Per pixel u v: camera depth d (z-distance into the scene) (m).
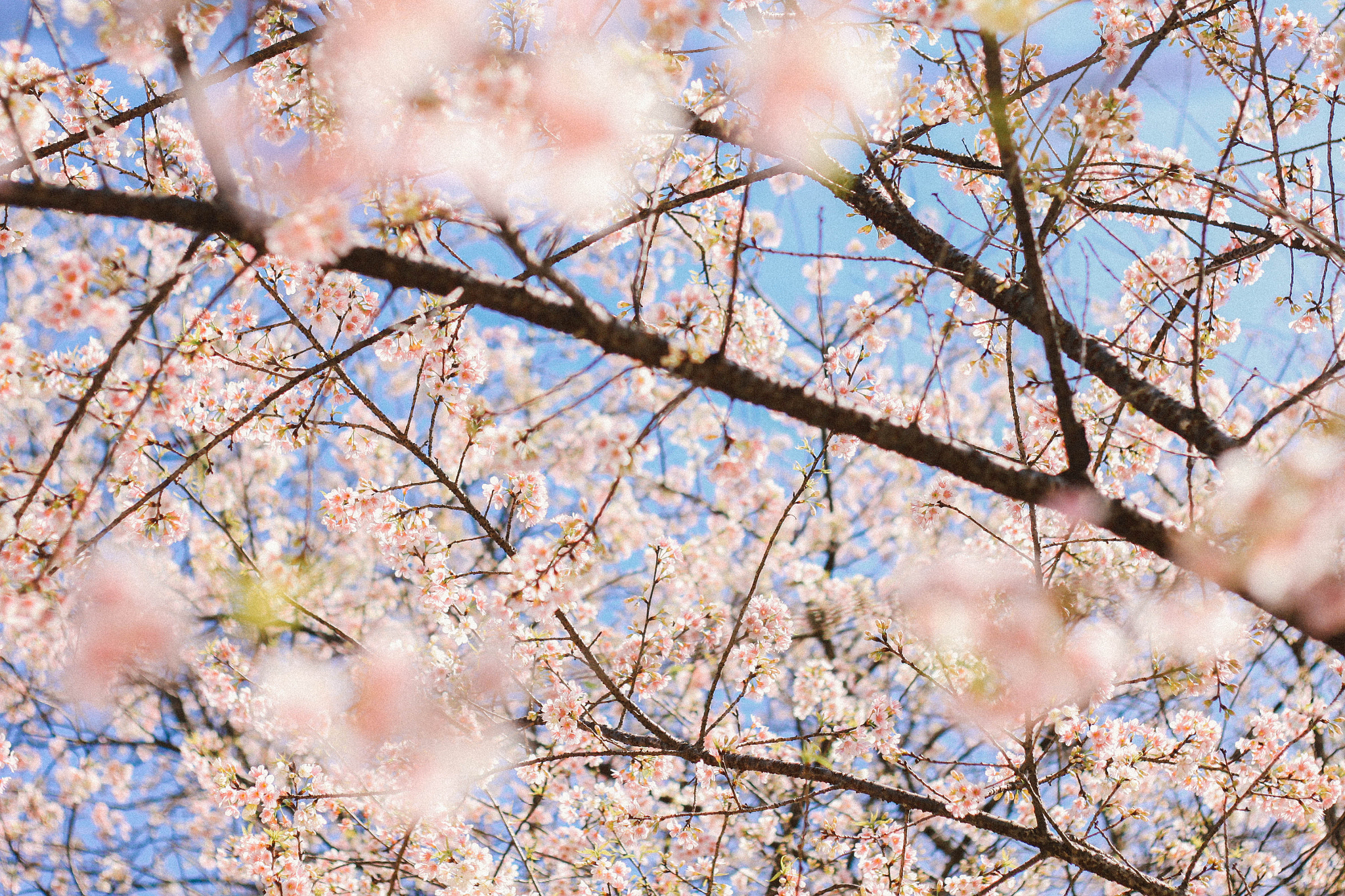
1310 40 4.03
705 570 7.38
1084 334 3.26
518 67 2.60
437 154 2.61
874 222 3.83
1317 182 4.33
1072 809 4.73
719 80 3.39
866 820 5.21
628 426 3.01
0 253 3.71
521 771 5.15
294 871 4.61
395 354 4.04
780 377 2.78
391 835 5.36
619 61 2.55
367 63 2.62
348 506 4.15
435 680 5.04
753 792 5.60
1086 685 3.84
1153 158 3.86
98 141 4.00
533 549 3.33
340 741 5.13
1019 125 3.11
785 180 4.38
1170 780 4.82
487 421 3.85
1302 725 4.73
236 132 2.57
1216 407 5.71
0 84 2.66
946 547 5.42
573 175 2.63
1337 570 2.65
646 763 4.50
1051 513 4.48
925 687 6.41
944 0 2.66
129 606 3.54
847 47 3.66
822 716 4.39
